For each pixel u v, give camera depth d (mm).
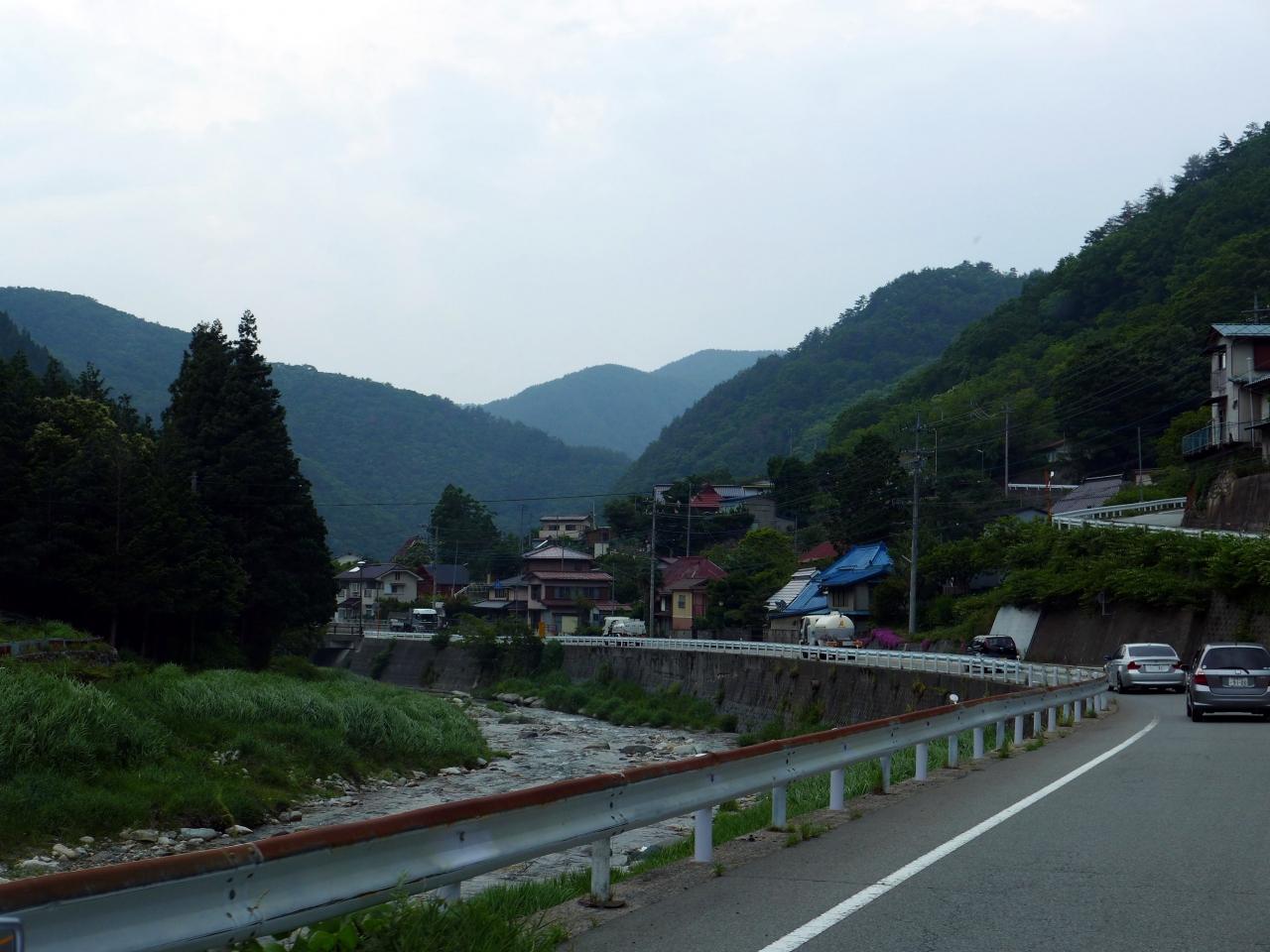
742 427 185000
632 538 114938
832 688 47500
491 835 6711
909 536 72938
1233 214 100000
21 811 20281
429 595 116188
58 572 44156
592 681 70125
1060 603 51375
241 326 53750
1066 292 111250
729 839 10750
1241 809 11398
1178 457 70062
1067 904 7434
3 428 45625
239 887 5016
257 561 51688
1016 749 18406
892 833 10414
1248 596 39312
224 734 28922
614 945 6594
